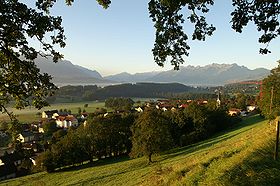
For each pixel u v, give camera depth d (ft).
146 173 165.17
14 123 47.11
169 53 40.27
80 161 256.32
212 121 304.50
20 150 51.26
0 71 42.11
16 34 38.14
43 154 245.24
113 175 191.72
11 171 293.84
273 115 161.99
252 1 35.53
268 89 225.35
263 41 35.83
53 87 44.19
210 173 63.98
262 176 51.08
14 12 36.09
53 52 40.78
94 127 278.67
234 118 340.18
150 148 217.36
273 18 35.04
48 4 39.19
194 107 295.89
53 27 39.22
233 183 51.26
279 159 60.70
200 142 265.75
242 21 35.86
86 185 177.99
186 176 70.23
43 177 228.84
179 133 295.89
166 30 39.50
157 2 38.29
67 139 256.93
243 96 651.66
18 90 42.52
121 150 291.38
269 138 77.20
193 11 38.09
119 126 287.69
